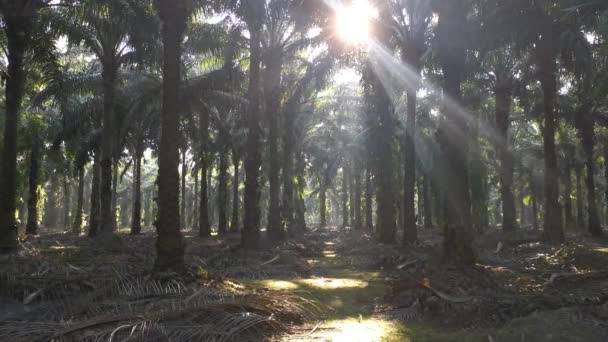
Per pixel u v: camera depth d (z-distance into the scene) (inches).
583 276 337.4
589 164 1043.9
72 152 1190.3
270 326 240.7
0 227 530.3
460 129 406.9
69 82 807.1
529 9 534.9
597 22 458.9
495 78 930.7
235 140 1145.4
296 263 499.8
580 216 1418.6
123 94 957.2
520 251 652.7
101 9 578.9
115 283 301.4
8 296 303.9
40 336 211.0
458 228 390.6
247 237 622.2
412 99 697.0
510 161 970.7
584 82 614.2
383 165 748.6
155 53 605.3
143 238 945.5
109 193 799.7
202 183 1076.5
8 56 556.4
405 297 305.6
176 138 367.9
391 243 732.0
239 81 781.3
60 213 2564.0
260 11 579.8
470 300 277.7
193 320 237.3
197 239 970.1
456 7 417.4
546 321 236.5
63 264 418.6
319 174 1701.5
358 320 268.8
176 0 377.4
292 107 924.0
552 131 716.0
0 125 808.3
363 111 903.7
